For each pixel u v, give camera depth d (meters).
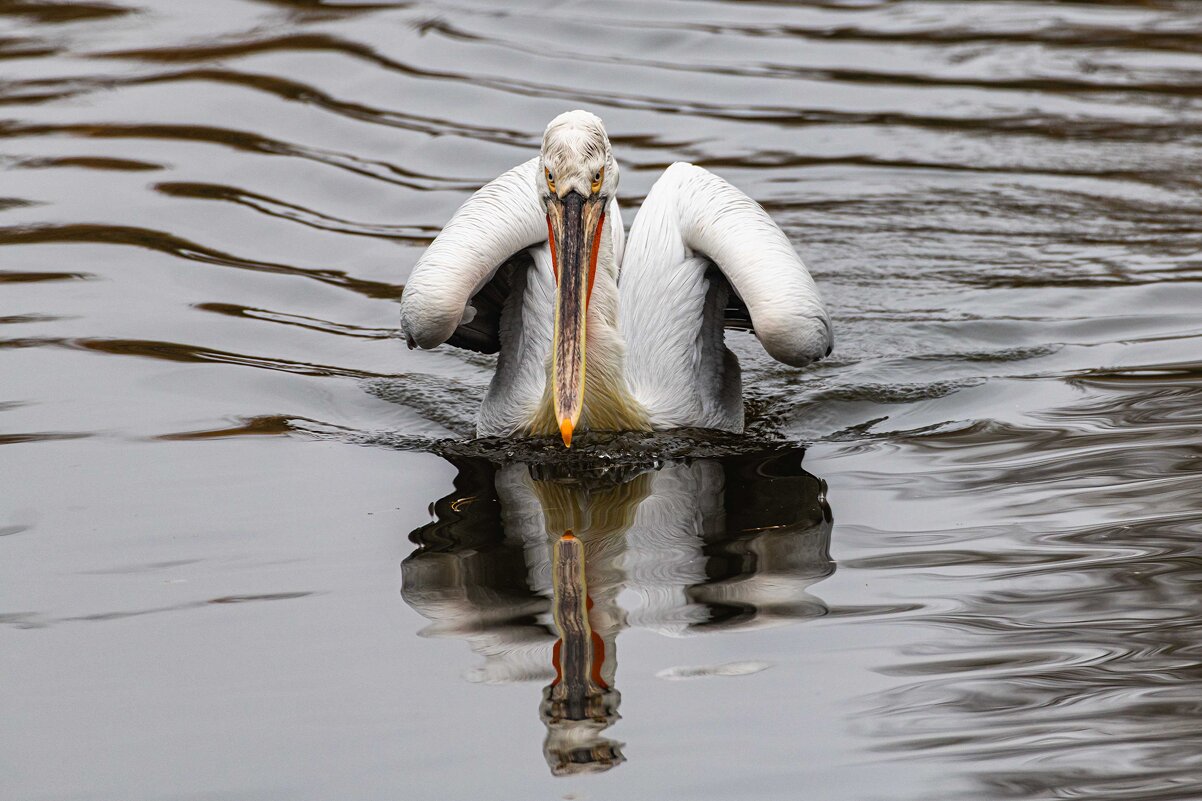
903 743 7.16
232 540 9.80
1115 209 17.50
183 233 16.94
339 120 20.34
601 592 8.97
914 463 11.19
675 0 25.47
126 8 25.06
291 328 14.68
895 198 18.06
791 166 18.98
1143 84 21.64
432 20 24.27
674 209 12.99
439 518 10.26
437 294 11.84
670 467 11.40
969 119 20.52
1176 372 12.94
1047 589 8.84
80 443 11.61
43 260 16.00
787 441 12.01
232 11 24.83
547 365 12.14
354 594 8.95
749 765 6.97
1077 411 12.14
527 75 22.02
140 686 7.82
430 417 12.75
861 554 9.48
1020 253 16.34
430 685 7.79
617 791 6.78
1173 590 8.74
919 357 13.84
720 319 13.02
